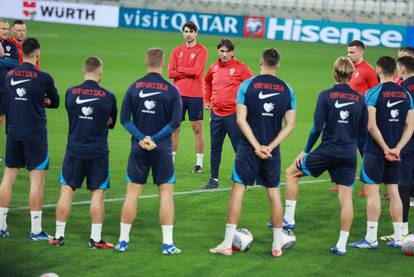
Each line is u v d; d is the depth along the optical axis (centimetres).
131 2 7819
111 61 4862
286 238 1511
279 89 1433
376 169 1519
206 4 7781
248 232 1513
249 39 6756
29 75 1497
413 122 1521
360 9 7444
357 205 1889
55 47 5469
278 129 1448
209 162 2336
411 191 1864
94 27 7212
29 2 7362
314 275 1359
